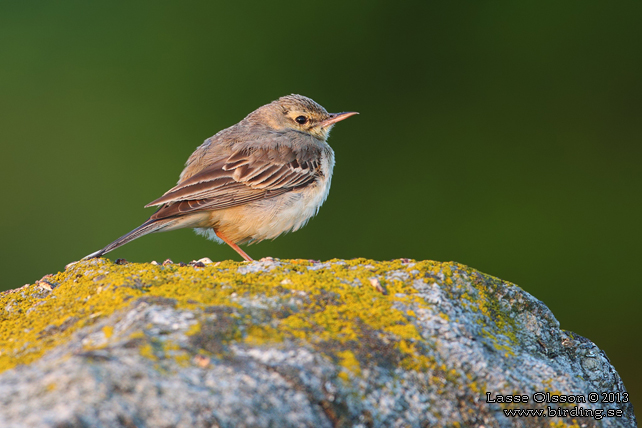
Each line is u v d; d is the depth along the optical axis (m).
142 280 7.36
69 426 4.03
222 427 4.47
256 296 6.70
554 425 6.25
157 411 4.39
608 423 6.67
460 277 7.52
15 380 4.69
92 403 4.25
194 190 12.61
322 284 7.09
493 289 7.56
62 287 7.79
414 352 6.15
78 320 6.53
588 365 7.56
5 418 4.12
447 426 5.77
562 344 7.60
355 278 7.33
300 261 8.16
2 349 6.26
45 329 6.52
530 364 6.68
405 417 5.58
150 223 11.94
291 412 4.94
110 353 4.99
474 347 6.46
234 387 4.90
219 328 5.68
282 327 6.03
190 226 12.98
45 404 4.24
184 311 5.95
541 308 7.62
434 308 6.81
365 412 5.39
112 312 6.40
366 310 6.64
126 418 4.24
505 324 7.35
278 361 5.43
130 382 4.55
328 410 5.25
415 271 7.52
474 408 6.05
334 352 5.79
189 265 8.38
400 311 6.69
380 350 6.03
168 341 5.35
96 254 9.33
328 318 6.39
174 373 4.85
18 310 7.40
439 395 5.94
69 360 4.88
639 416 17.23
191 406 4.52
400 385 5.78
